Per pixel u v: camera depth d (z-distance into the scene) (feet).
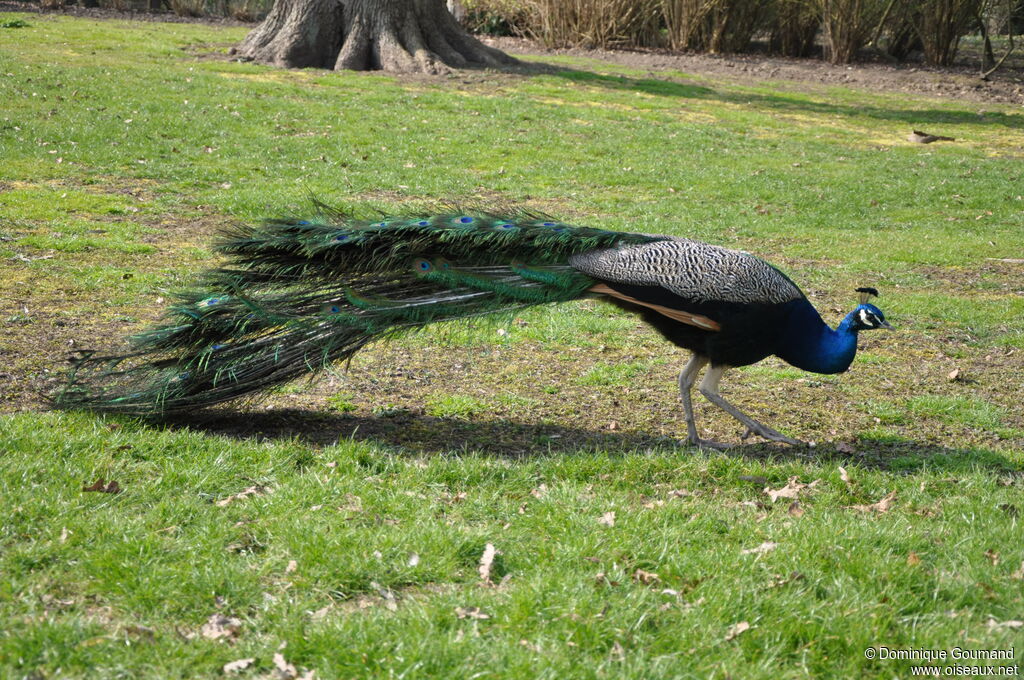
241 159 44.50
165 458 17.22
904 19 100.78
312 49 69.46
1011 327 29.81
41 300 26.58
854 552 15.07
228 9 105.40
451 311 19.04
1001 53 111.04
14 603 12.72
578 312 29.40
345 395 22.12
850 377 25.50
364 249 18.94
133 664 11.75
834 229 41.75
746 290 18.56
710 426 21.89
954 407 23.40
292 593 13.53
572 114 60.80
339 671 11.81
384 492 16.61
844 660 12.60
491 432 20.54
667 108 66.28
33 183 37.99
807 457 20.07
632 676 11.83
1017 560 15.24
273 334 19.04
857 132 63.93
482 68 72.84
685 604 13.60
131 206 36.40
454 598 13.35
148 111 50.75
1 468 16.05
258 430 19.79
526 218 19.83
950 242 39.99
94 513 15.07
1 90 51.65
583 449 19.80
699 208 43.01
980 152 59.16
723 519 16.35
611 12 95.86
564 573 14.15
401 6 70.08
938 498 17.98
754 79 86.63
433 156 48.47
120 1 100.63
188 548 14.26
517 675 11.74
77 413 18.84
